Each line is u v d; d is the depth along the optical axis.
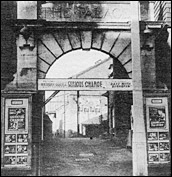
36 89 16.30
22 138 15.88
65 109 32.62
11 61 16.53
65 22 16.81
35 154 15.96
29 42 16.55
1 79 16.36
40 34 16.88
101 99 32.97
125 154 18.08
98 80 16.33
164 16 17.09
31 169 15.80
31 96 16.05
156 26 16.83
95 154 18.41
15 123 15.92
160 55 17.00
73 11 17.20
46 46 16.86
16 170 15.75
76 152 18.64
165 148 16.16
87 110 32.34
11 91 16.03
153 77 16.78
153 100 16.41
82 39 16.97
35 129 16.11
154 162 16.05
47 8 17.12
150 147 16.16
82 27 16.89
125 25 16.98
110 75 22.88
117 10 17.36
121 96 20.36
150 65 16.84
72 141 22.05
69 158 17.94
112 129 22.77
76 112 32.59
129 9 17.38
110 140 21.31
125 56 17.02
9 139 15.84
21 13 16.83
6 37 16.61
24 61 16.53
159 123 16.28
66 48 16.92
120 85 16.44
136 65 16.66
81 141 22.25
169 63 16.83
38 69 16.73
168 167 16.08
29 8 16.88
